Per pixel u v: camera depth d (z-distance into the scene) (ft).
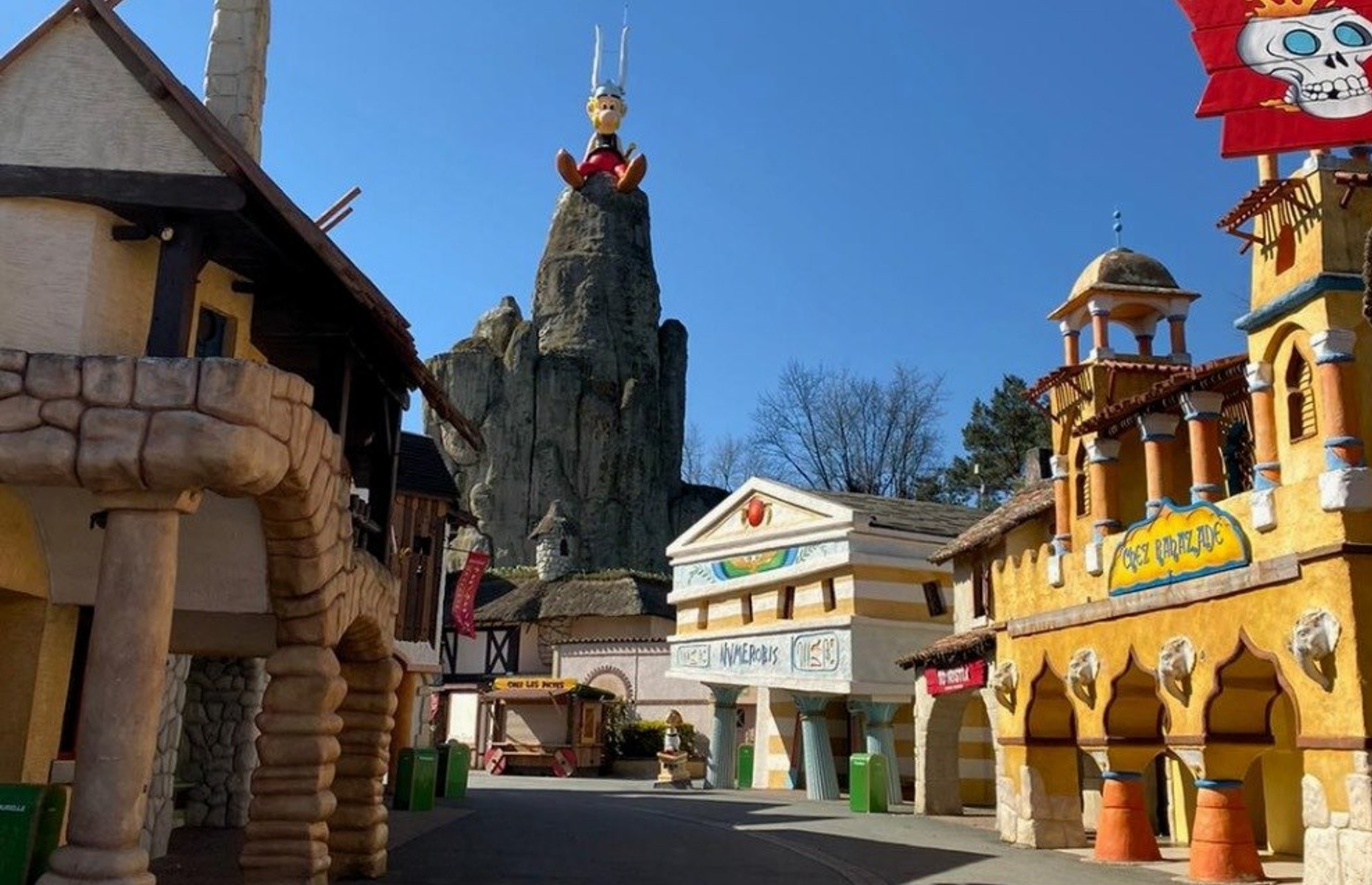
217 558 35.91
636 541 273.75
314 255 36.83
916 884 45.03
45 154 32.42
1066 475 59.21
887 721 91.61
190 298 32.40
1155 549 48.73
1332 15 43.83
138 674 28.30
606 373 288.10
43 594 37.50
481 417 273.95
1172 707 46.70
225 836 55.21
